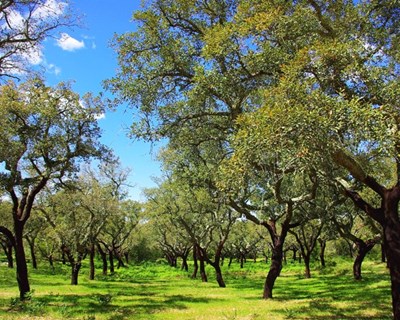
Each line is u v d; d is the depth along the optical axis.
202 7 14.34
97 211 34.66
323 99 8.80
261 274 47.72
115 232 54.03
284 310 16.56
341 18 12.36
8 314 15.94
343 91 9.55
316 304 17.94
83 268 56.78
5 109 17.39
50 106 19.23
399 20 12.40
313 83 9.70
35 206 34.19
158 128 15.03
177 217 34.78
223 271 52.53
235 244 64.06
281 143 8.79
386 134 8.49
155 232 58.53
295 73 9.48
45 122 19.31
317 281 32.91
